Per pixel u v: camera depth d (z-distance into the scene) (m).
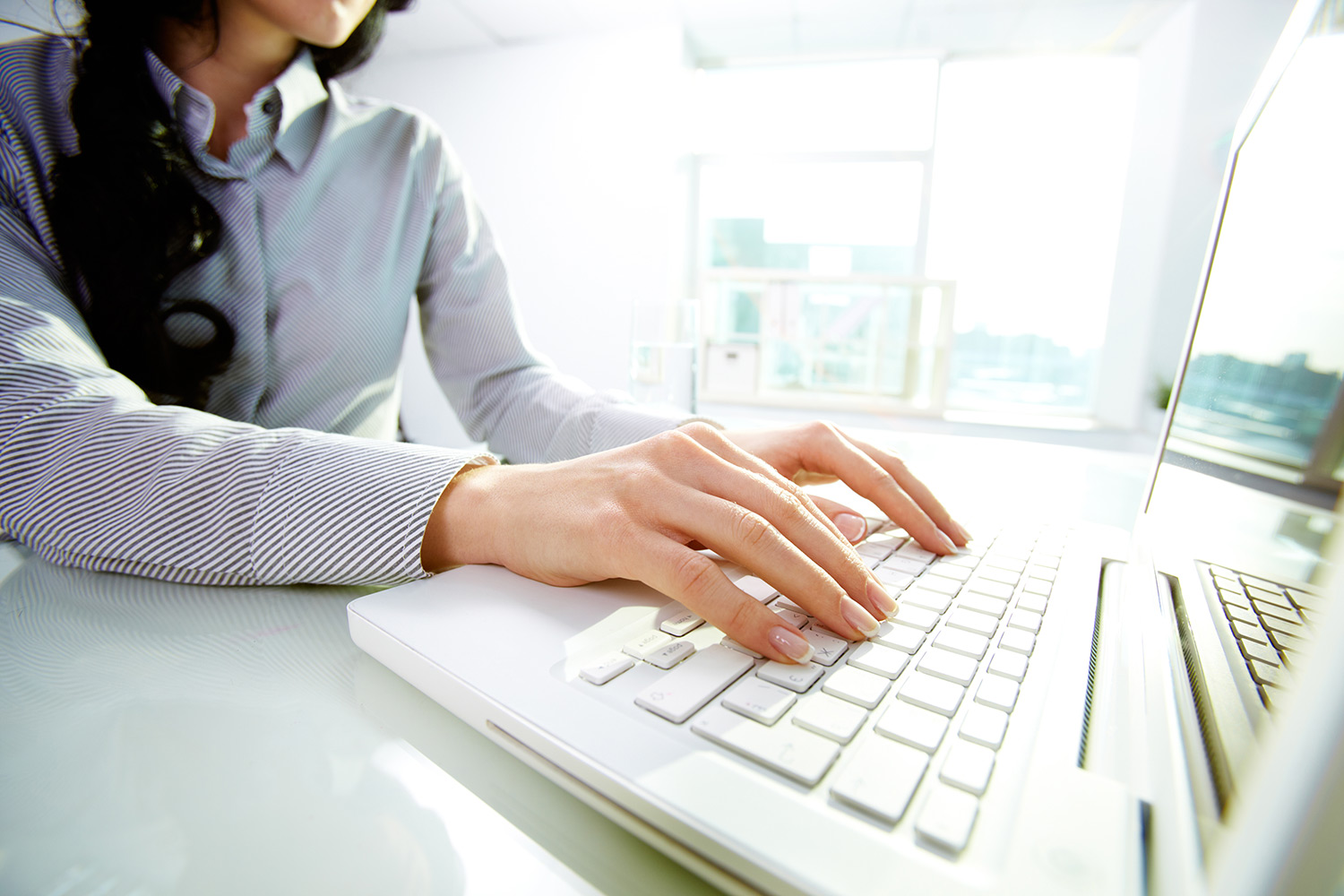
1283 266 0.27
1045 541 0.44
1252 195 0.34
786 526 0.31
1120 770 0.19
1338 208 0.21
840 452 0.45
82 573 0.37
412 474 0.35
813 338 3.41
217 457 0.35
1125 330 3.09
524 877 0.17
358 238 0.66
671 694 0.22
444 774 0.21
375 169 0.69
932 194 3.40
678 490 0.31
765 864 0.15
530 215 3.45
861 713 0.21
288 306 0.61
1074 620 0.30
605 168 3.29
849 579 0.29
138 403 0.38
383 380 0.71
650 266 3.28
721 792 0.17
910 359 3.30
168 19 0.53
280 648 0.29
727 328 3.55
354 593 0.36
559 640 0.26
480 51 3.40
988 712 0.21
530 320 3.51
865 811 0.17
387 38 3.30
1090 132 3.23
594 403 0.64
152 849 0.17
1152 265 2.90
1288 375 0.23
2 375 0.36
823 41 3.24
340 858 0.17
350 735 0.23
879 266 3.59
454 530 0.34
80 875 0.16
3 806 0.18
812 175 3.57
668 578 0.27
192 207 0.52
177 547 0.34
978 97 3.31
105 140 0.47
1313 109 0.26
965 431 2.79
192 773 0.20
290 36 0.60
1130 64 3.19
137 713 0.24
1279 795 0.10
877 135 3.42
